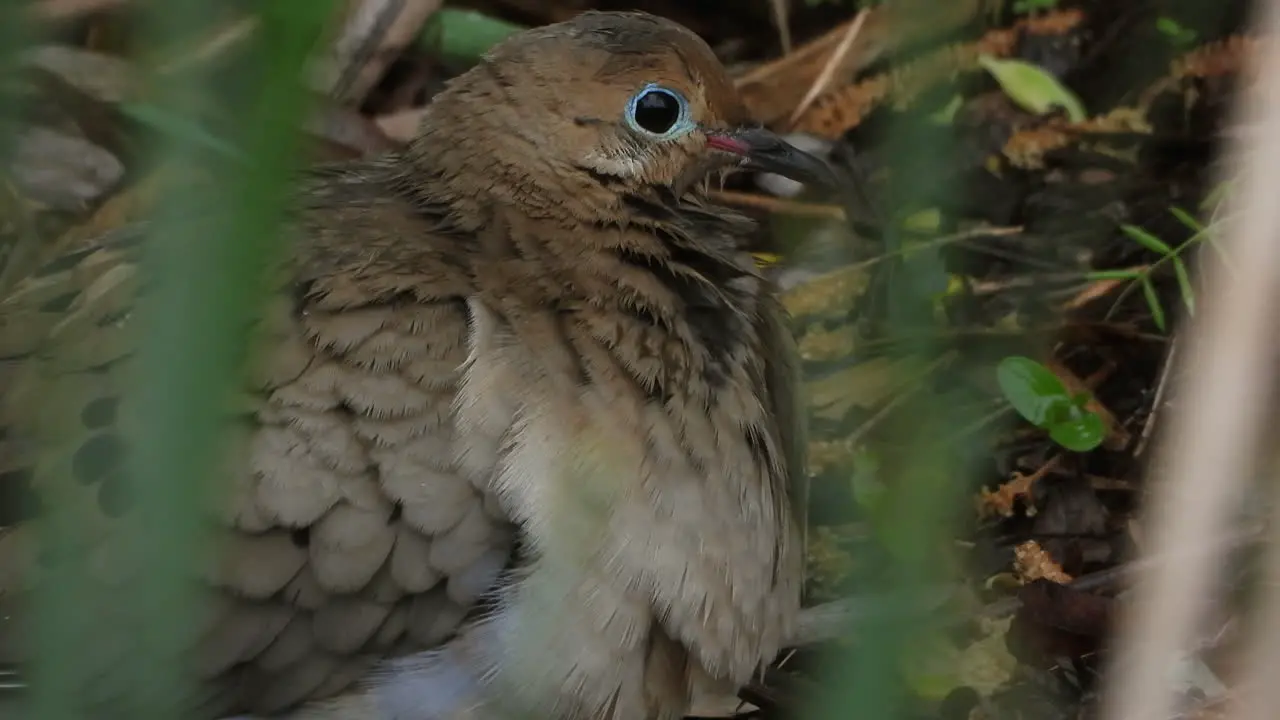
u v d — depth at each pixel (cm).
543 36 209
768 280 210
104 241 208
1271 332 200
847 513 210
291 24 131
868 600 200
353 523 206
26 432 206
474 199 208
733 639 207
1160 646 200
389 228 208
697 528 207
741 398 208
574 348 207
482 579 206
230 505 205
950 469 200
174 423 150
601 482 206
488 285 207
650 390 207
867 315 210
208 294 146
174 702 203
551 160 208
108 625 204
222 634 206
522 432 206
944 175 183
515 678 206
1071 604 210
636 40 209
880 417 201
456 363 206
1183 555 200
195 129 150
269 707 206
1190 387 200
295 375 206
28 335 207
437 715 206
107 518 205
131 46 156
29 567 205
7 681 205
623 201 209
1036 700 209
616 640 206
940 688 209
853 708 200
